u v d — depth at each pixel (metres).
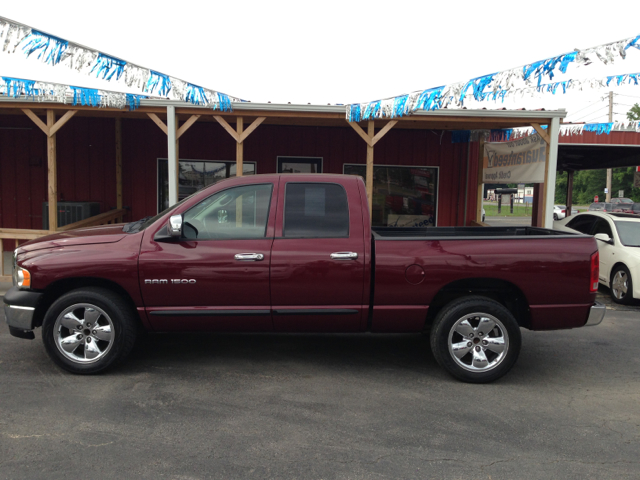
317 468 3.15
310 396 4.27
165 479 3.00
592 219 9.95
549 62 5.78
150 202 11.06
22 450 3.29
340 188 4.76
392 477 3.07
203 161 11.03
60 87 7.33
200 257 4.54
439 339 4.60
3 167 10.93
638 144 12.18
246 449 3.36
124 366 4.88
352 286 4.62
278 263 4.56
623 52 5.21
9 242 11.03
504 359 4.59
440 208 11.45
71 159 10.91
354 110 7.76
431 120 8.17
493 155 10.68
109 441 3.43
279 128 11.06
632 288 8.16
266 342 5.77
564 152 13.81
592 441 3.59
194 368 4.87
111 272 4.52
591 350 5.80
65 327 4.58
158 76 6.52
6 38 5.56
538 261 4.59
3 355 5.11
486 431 3.70
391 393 4.38
